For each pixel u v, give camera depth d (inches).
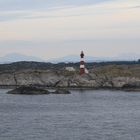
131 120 4131.4
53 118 4298.7
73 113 4805.6
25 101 6550.2
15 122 3969.0
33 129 3523.6
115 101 6579.7
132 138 3149.6
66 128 3582.7
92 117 4389.8
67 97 7372.1
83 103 6225.4
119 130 3484.3
